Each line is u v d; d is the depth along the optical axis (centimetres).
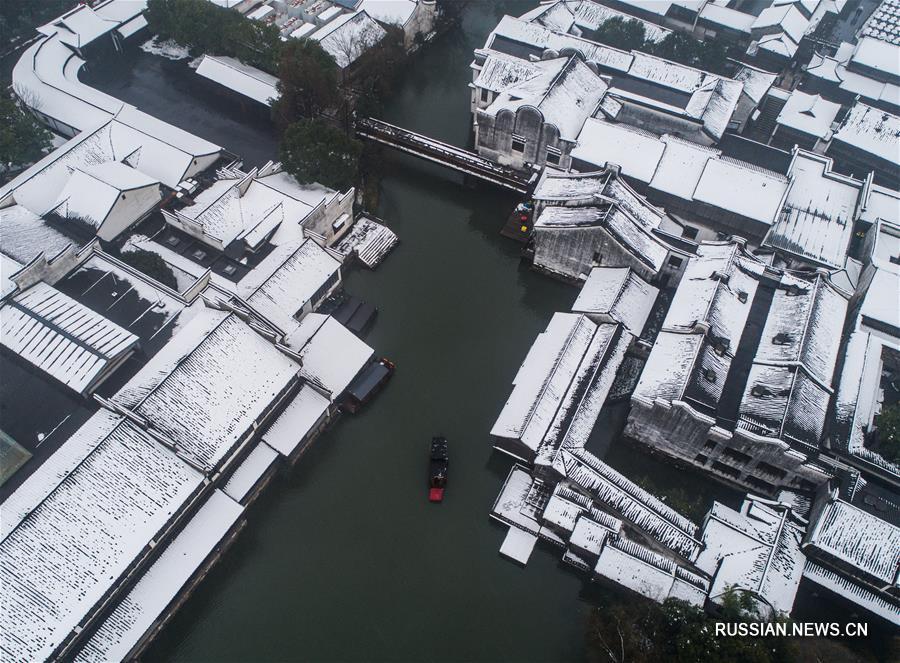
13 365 7738
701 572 6738
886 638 6688
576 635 6838
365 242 10106
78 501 6350
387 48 12812
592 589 7100
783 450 6994
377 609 6944
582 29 13688
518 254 10325
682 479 7962
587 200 9319
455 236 10544
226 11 12375
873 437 7331
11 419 7369
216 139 11644
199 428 6975
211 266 9225
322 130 9812
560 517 7125
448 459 7975
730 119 11506
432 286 9831
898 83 12312
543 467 7344
